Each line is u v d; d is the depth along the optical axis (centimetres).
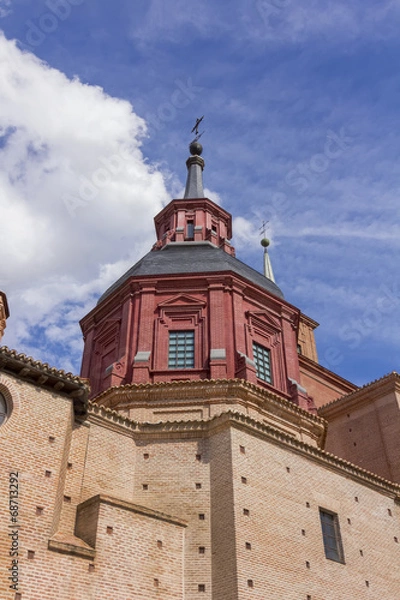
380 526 2419
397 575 2331
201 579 1848
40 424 1734
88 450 2033
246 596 1766
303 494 2180
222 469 2042
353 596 2092
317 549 2086
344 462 2425
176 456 2134
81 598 1589
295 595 1900
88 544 1716
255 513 1964
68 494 1886
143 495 2062
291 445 2258
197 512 1989
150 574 1775
